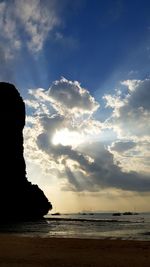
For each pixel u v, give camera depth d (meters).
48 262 16.64
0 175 107.75
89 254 19.61
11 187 110.00
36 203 117.00
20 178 116.38
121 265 15.89
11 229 61.00
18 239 28.55
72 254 19.58
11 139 117.31
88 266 15.59
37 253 20.08
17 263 16.23
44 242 26.09
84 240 27.53
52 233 47.59
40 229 61.12
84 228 64.69
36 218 116.12
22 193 113.50
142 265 15.91
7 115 118.00
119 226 73.00
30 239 28.64
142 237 37.19
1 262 16.58
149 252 20.30
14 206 108.50
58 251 20.94
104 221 112.44
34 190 119.75
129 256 18.70
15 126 121.19
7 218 104.25
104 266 15.63
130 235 41.44
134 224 85.62
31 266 15.36
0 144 112.12
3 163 110.44
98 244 24.69
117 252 20.39
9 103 120.06
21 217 109.69
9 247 23.06
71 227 69.06
